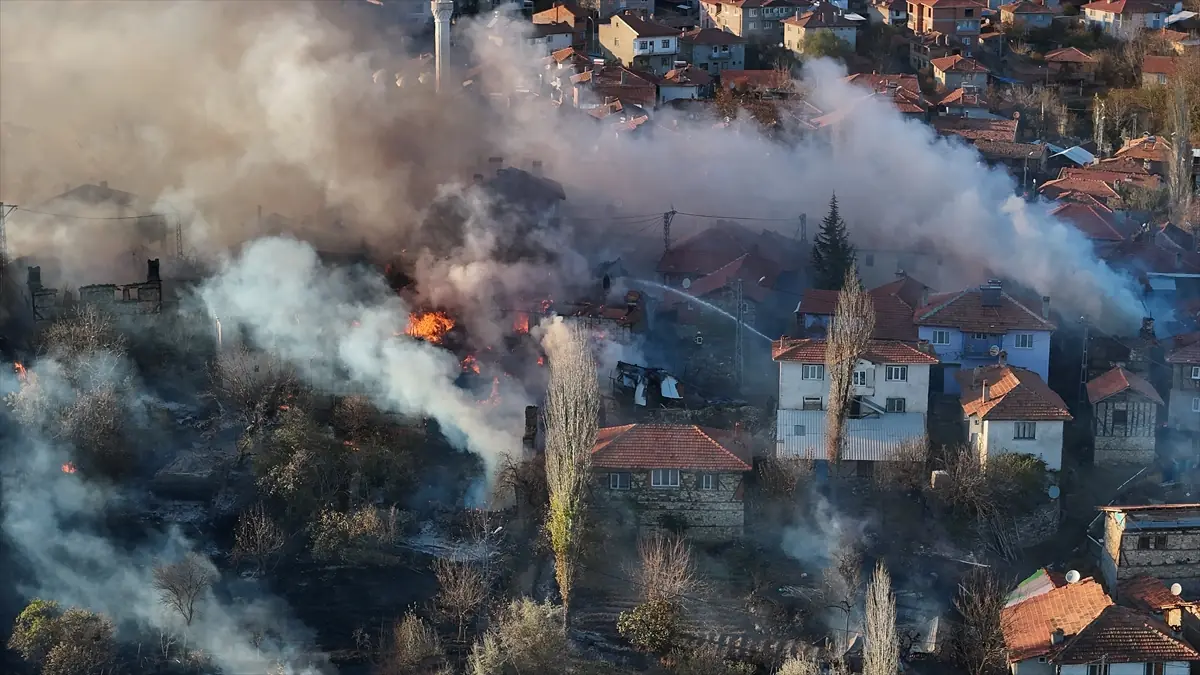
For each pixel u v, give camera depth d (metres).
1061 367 105.06
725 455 87.06
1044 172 159.75
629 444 87.56
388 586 83.50
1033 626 78.12
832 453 91.88
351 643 79.00
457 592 79.62
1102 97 189.62
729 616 81.25
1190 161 150.00
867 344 93.69
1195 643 78.00
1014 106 180.25
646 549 84.19
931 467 91.88
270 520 85.88
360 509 88.00
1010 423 91.00
